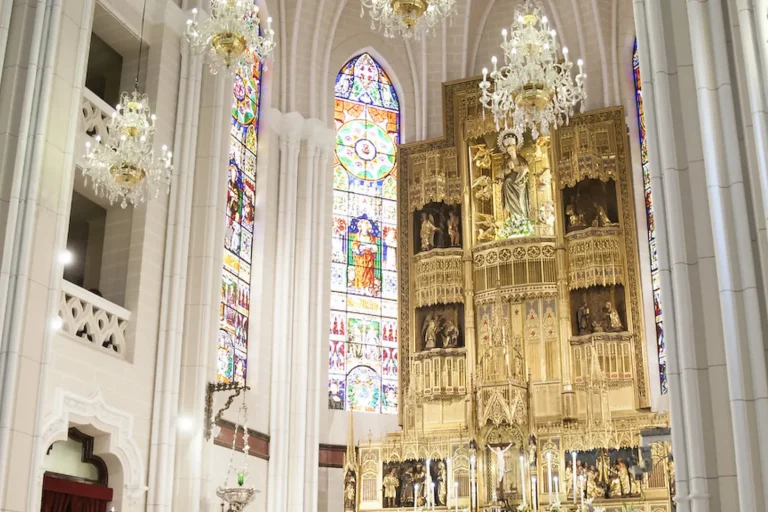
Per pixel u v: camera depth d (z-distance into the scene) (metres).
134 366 17.91
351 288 27.44
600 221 25.83
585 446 22.23
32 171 14.88
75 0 16.52
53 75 15.59
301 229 26.23
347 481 23.62
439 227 27.45
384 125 29.66
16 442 13.90
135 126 16.22
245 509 22.50
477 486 22.81
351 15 29.56
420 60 29.77
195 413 18.59
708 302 11.66
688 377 11.50
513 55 15.89
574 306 25.42
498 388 23.48
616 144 26.28
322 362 26.00
